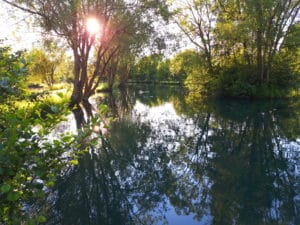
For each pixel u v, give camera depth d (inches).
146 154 408.2
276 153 411.5
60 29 698.2
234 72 1127.6
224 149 436.5
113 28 791.7
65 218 225.6
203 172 336.2
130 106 970.7
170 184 301.7
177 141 484.4
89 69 1363.2
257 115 722.2
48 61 1443.2
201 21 1185.4
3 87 98.3
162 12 761.0
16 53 139.0
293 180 309.7
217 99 1109.1
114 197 268.2
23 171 86.7
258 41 1028.5
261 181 303.9
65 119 91.4
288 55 1091.9
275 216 231.0
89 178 313.9
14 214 96.6
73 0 649.6
